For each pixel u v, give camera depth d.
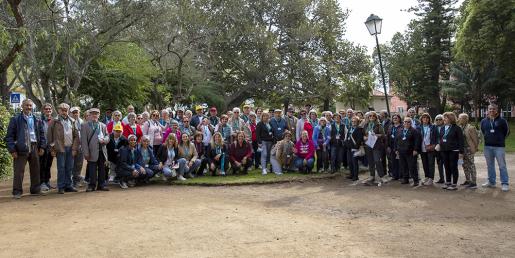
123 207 8.26
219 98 33.50
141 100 26.58
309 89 35.50
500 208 8.27
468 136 10.49
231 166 12.85
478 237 6.28
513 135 30.77
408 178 11.31
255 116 14.06
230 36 30.75
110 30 17.91
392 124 12.18
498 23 28.12
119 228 6.56
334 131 12.77
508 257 5.34
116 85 23.72
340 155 12.75
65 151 10.25
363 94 36.59
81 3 17.03
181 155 12.09
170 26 20.22
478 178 12.12
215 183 11.16
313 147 12.88
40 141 10.13
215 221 7.08
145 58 23.36
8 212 7.77
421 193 9.92
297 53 35.31
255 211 7.98
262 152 13.10
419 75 44.81
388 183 11.47
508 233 6.53
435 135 10.76
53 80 19.55
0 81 19.67
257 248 5.59
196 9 25.28
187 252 5.39
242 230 6.51
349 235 6.34
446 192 10.00
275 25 35.00
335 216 7.68
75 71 17.81
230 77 35.88
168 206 8.37
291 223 7.04
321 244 5.83
